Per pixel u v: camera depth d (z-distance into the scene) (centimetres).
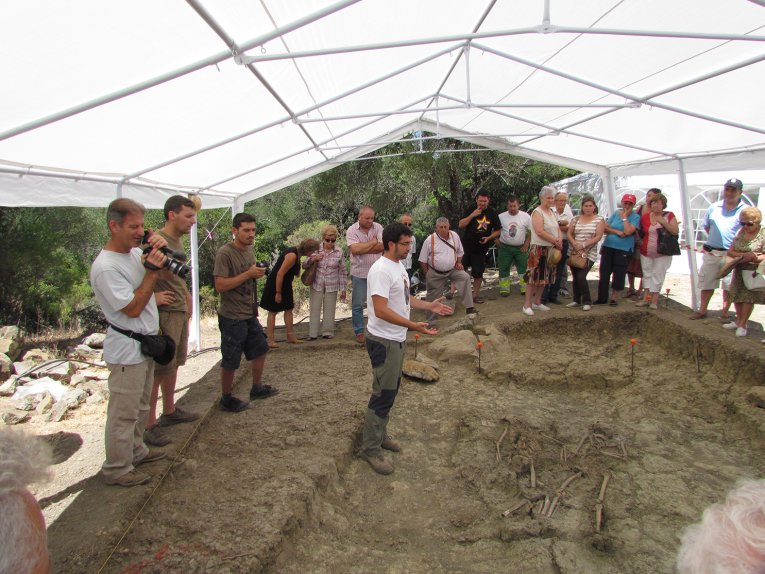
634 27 457
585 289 800
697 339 649
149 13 278
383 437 448
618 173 979
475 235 882
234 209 912
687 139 709
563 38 487
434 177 1412
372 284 375
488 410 529
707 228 712
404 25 468
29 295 1027
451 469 430
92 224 1352
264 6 318
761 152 691
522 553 322
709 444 478
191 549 283
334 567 298
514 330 750
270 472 372
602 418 537
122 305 313
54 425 491
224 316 462
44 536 106
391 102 733
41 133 368
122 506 314
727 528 96
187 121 452
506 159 1457
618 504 377
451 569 310
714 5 402
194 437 427
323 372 617
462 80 693
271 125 548
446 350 675
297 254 711
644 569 306
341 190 1493
